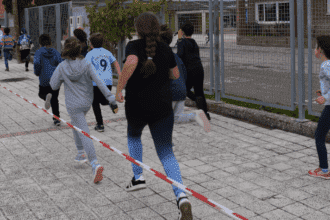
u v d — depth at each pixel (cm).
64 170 491
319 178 444
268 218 354
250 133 629
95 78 441
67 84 448
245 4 714
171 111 349
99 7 1118
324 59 430
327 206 375
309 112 625
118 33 1065
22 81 1249
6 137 641
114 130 672
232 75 773
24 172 486
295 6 625
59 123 707
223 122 702
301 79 621
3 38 1502
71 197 412
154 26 330
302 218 353
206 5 806
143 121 359
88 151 445
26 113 813
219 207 274
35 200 406
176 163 345
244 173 464
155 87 338
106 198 408
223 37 774
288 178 446
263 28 694
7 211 381
